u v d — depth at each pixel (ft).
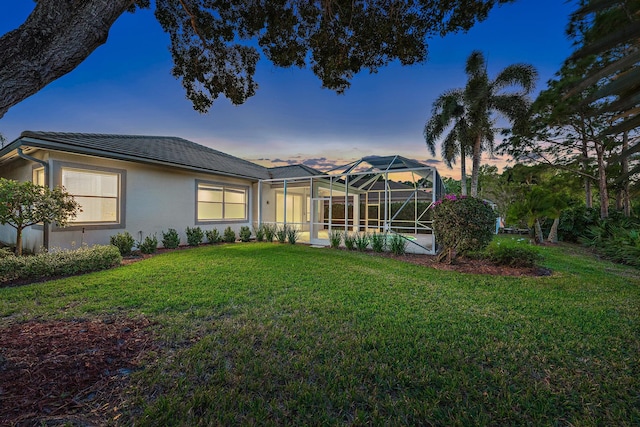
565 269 24.00
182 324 11.89
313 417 7.07
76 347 9.69
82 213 32.68
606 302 15.28
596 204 85.56
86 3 8.05
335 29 16.03
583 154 63.67
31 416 6.68
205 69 19.08
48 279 18.60
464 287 17.98
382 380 8.41
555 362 9.45
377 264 24.99
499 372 8.85
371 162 40.65
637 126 3.68
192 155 42.34
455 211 24.21
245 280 18.63
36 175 28.17
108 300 14.66
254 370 8.71
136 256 27.68
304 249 33.06
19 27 7.77
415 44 15.51
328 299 15.19
